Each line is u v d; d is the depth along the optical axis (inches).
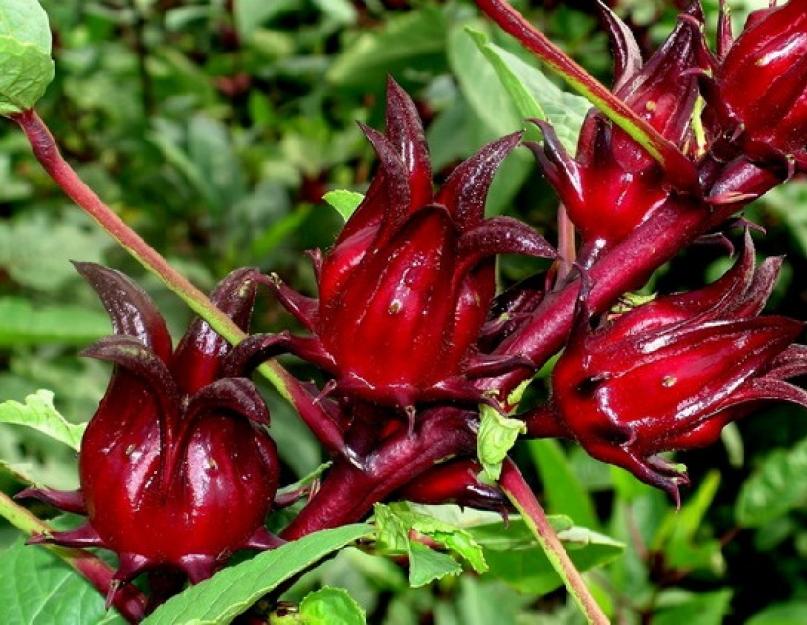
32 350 29.8
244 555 16.7
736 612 37.5
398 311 14.2
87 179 36.3
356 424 14.9
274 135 39.7
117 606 15.5
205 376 14.7
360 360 14.4
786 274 32.1
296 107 39.6
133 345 14.3
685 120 15.0
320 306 14.5
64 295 31.5
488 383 14.7
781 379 14.7
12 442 26.2
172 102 38.3
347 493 14.9
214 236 34.7
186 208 35.6
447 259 14.1
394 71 31.4
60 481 25.9
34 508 25.7
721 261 30.7
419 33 29.7
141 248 14.4
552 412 14.9
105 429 14.6
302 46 39.9
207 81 39.1
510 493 14.7
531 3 31.2
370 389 14.4
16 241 31.4
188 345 14.8
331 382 14.4
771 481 25.6
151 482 14.6
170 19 37.7
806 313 33.1
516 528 17.7
